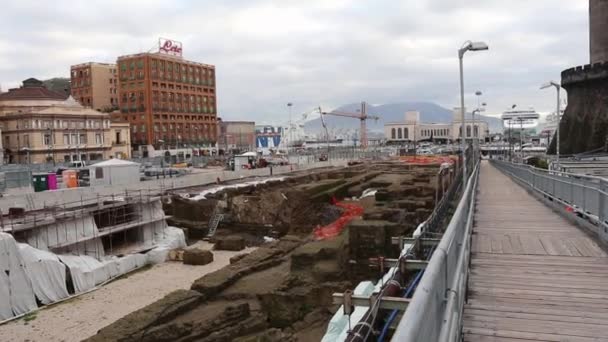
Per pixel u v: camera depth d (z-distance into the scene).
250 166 70.50
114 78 134.50
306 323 18.39
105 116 92.19
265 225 43.47
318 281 21.30
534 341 6.40
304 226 42.03
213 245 38.41
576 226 14.64
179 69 123.75
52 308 24.39
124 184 41.03
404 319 3.01
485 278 9.30
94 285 28.05
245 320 18.41
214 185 52.16
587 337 6.48
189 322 17.39
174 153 116.69
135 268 31.77
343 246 23.86
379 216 27.17
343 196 48.72
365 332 5.07
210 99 133.88
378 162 89.25
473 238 13.09
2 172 41.56
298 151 132.12
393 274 6.76
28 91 93.31
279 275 22.80
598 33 52.72
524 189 28.94
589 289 8.48
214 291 20.59
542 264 10.23
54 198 33.84
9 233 26.08
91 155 89.19
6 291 23.30
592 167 26.39
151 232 37.81
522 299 8.05
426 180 47.59
